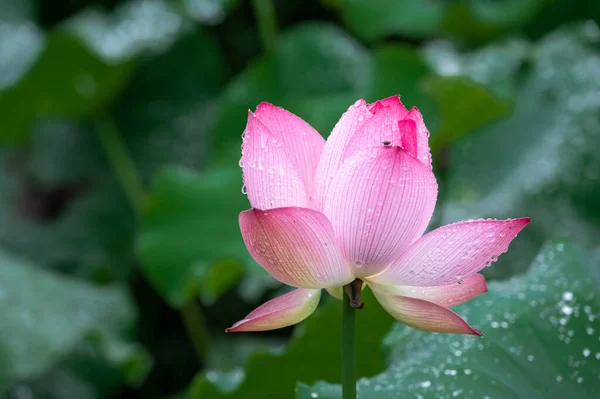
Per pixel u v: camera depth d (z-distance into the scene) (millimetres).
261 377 1839
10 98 3320
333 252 1506
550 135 2662
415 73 2857
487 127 2771
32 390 2898
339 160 1526
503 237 1505
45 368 2613
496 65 2889
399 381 1639
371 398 1614
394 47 2891
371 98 2873
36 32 3803
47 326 2730
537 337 1665
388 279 1525
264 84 3150
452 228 1500
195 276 2561
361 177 1495
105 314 3016
